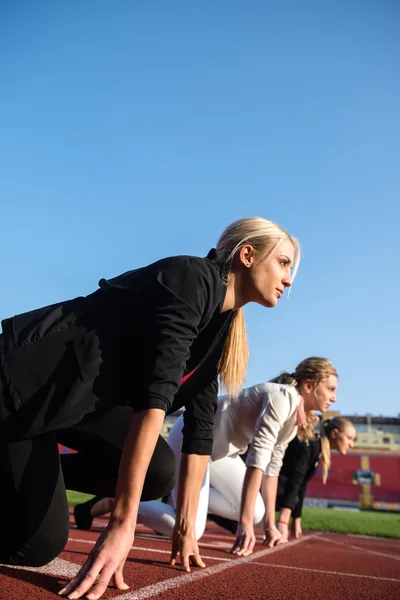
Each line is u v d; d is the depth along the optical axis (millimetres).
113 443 2232
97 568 1523
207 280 1883
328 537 7086
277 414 3625
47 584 1673
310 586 2162
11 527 1805
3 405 1707
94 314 1838
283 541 5012
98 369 1771
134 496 1622
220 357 2480
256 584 2105
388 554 4684
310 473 5883
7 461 1750
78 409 1741
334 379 4504
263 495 4516
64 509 1889
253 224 2098
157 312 1776
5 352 1737
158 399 1681
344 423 5723
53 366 1750
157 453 2312
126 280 1901
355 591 2111
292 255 2146
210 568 2488
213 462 4410
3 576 1742
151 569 2281
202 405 2512
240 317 2492
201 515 3691
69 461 2404
